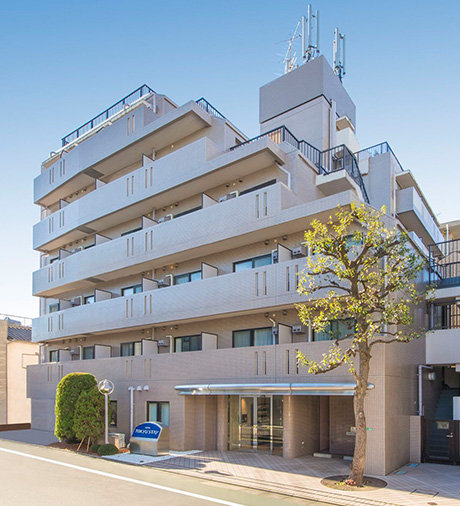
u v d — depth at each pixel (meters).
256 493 11.19
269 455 16.30
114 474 13.21
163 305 21.02
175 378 19.08
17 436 22.94
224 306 18.50
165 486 11.77
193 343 21.12
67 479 12.49
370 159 24.11
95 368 22.98
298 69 25.39
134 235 23.27
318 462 14.98
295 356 15.66
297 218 16.84
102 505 9.98
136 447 16.94
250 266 19.66
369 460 13.51
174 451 17.58
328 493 11.12
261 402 17.08
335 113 24.91
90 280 26.39
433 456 15.19
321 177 20.47
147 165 23.23
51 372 25.75
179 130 23.05
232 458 15.83
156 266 23.34
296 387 14.87
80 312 25.72
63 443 19.34
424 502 10.38
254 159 19.19
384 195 23.25
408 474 13.33
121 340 24.92
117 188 24.72
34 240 31.16
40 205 32.34
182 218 21.00
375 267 14.81
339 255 12.36
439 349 17.20
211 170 20.16
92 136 26.89
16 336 35.62
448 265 21.48
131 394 20.25
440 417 18.08
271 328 18.28
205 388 17.08
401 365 15.18
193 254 21.36
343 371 14.51
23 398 34.53
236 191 20.48
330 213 16.33
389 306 12.07
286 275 16.77
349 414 16.09
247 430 17.38
